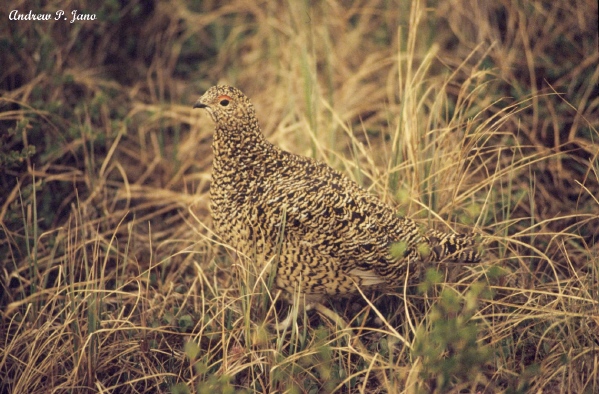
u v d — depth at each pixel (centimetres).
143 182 1330
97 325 948
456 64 1398
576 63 1350
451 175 1127
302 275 948
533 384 886
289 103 1340
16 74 1259
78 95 1384
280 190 935
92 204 1227
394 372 885
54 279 1120
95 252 1007
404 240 952
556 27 1388
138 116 1426
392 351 922
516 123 1260
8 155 1120
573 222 1165
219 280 1093
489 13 1393
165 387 948
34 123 1216
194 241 1162
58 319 1028
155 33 1537
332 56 1521
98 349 950
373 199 970
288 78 1415
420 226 995
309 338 998
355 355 977
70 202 1234
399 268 951
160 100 1438
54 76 1287
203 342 983
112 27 1464
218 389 865
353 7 1570
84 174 1258
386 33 1555
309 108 1238
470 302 826
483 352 794
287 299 1053
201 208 1265
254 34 1636
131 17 1491
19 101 1212
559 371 891
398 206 1050
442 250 965
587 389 873
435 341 827
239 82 1545
